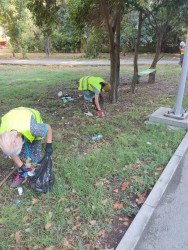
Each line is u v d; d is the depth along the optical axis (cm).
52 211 264
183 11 814
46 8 630
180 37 2138
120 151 375
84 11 640
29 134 245
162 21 888
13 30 1938
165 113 498
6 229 243
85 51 2216
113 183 312
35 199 281
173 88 870
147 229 244
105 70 1364
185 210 268
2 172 341
